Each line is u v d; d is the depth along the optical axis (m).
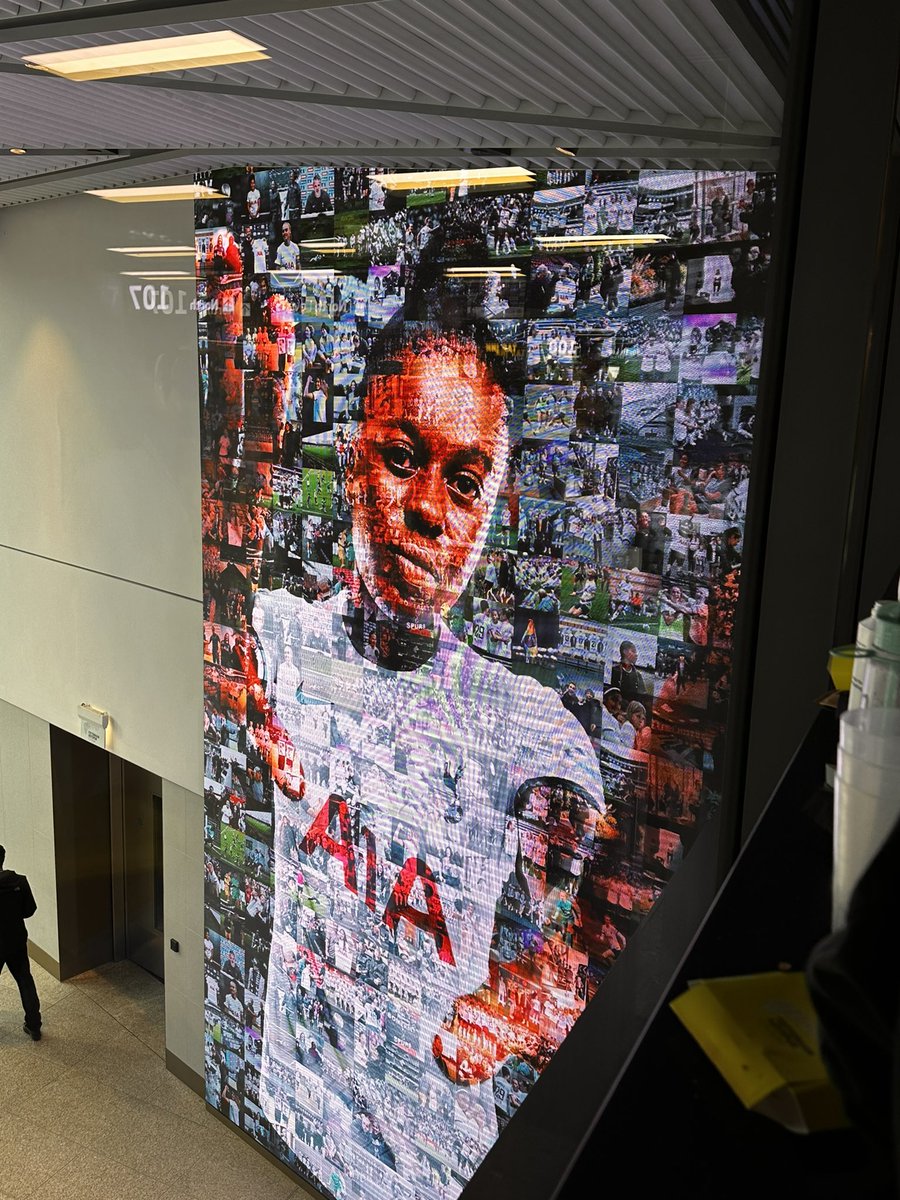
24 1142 8.39
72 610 9.29
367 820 6.98
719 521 4.30
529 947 6.06
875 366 1.28
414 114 4.56
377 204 6.20
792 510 1.29
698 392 3.95
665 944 1.01
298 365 6.90
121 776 10.66
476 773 6.22
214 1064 8.73
